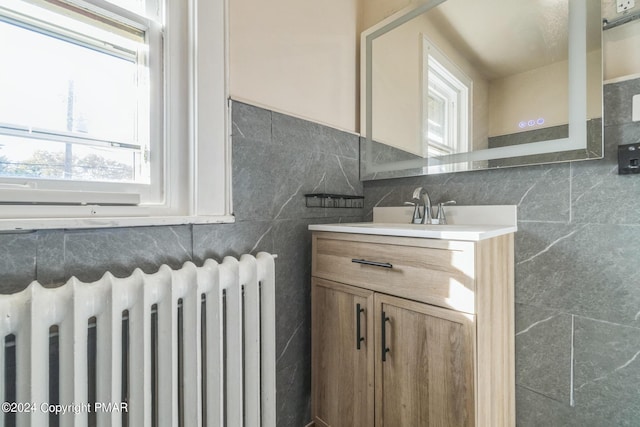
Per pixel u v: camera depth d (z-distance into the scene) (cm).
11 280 67
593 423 92
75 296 64
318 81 134
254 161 110
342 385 108
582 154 92
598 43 90
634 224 85
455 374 81
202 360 91
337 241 110
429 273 85
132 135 89
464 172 121
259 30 112
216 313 86
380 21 148
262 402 101
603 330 90
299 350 124
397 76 140
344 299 108
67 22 78
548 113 99
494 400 89
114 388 69
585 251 93
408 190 139
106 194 82
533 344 102
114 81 86
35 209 72
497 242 91
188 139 96
